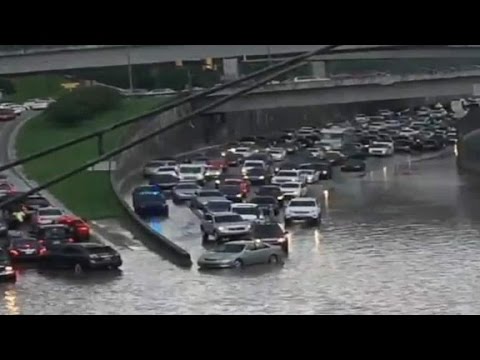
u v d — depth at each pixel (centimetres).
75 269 6228
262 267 6156
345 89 14325
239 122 17038
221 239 7188
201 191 9281
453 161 13650
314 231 7738
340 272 5862
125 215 8481
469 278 5516
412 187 10644
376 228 7769
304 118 19612
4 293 5547
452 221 8012
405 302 4809
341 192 10400
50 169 10300
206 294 5247
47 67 13312
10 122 13500
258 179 10831
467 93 15025
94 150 10931
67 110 12500
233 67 13938
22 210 7894
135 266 6334
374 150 14400
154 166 11275
